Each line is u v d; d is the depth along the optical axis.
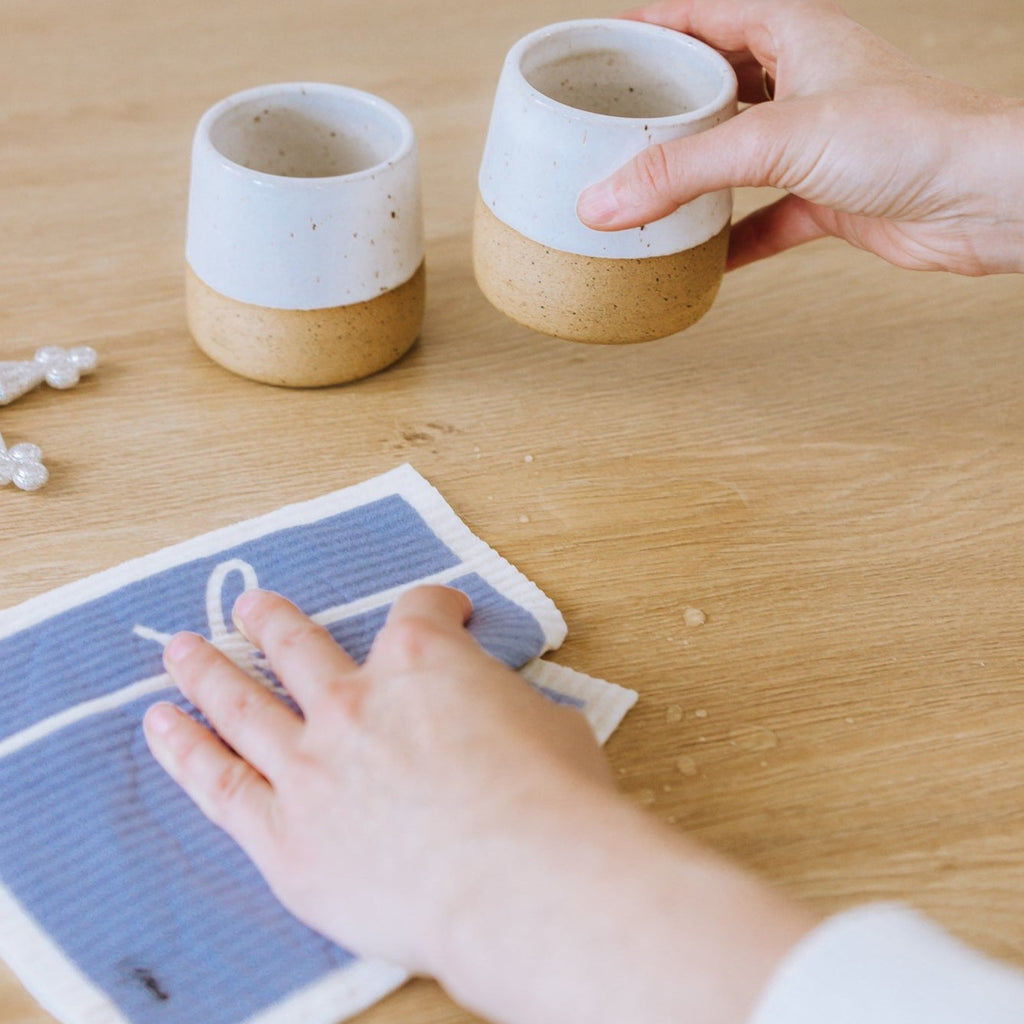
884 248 0.76
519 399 0.74
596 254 0.63
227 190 0.65
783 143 0.61
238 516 0.65
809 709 0.56
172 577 0.60
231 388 0.73
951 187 0.65
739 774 0.53
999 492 0.69
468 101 1.00
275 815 0.47
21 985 0.45
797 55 0.69
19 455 0.65
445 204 0.89
